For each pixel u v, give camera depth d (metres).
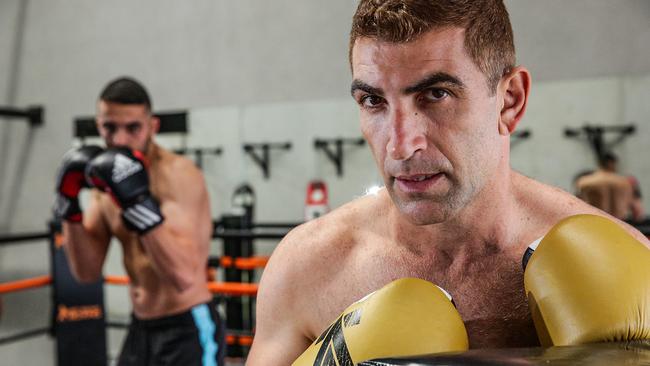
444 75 0.56
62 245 2.98
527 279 0.63
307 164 3.98
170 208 1.96
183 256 1.89
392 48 0.56
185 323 1.98
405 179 0.59
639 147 3.25
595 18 3.36
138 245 2.03
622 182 3.06
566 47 3.41
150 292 2.01
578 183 3.17
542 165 3.44
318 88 3.98
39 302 4.59
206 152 4.24
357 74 0.60
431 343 0.55
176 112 4.32
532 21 3.48
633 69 3.28
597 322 0.54
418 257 0.72
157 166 2.04
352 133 3.87
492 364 0.42
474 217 0.66
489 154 0.61
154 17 4.42
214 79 4.26
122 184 1.77
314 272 0.77
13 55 4.82
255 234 2.83
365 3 0.59
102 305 3.04
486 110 0.60
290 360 0.78
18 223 4.79
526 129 3.48
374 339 0.56
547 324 0.58
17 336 2.93
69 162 1.99
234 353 3.19
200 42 4.29
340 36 3.94
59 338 2.96
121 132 1.99
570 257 0.60
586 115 3.36
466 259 0.69
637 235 0.74
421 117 0.58
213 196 4.21
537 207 0.72
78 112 4.64
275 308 0.80
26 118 4.76
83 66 4.62
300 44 4.04
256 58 4.14
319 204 3.61
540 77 3.46
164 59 4.40
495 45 0.60
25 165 4.78
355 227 0.79
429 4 0.55
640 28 3.27
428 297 0.59
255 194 4.11
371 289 0.73
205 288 2.06
